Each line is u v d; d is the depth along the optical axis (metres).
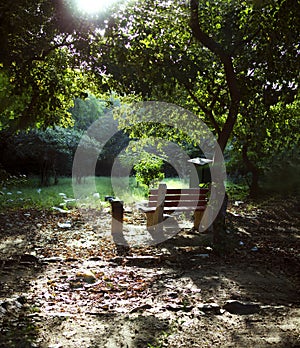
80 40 6.85
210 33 8.02
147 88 7.20
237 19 7.27
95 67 7.40
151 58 7.09
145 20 7.55
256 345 3.13
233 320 3.69
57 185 15.14
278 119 9.52
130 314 3.79
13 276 4.90
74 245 6.72
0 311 3.65
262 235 8.40
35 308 3.84
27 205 10.88
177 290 4.58
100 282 4.75
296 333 3.39
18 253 6.05
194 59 7.75
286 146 13.39
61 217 9.46
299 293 4.66
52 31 6.72
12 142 14.34
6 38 6.24
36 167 15.59
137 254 6.29
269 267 5.78
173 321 3.62
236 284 4.88
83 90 10.47
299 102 10.68
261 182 14.67
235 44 7.19
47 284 4.63
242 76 7.36
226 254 6.41
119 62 7.14
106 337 3.25
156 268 5.52
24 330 3.31
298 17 6.02
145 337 3.26
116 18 6.93
